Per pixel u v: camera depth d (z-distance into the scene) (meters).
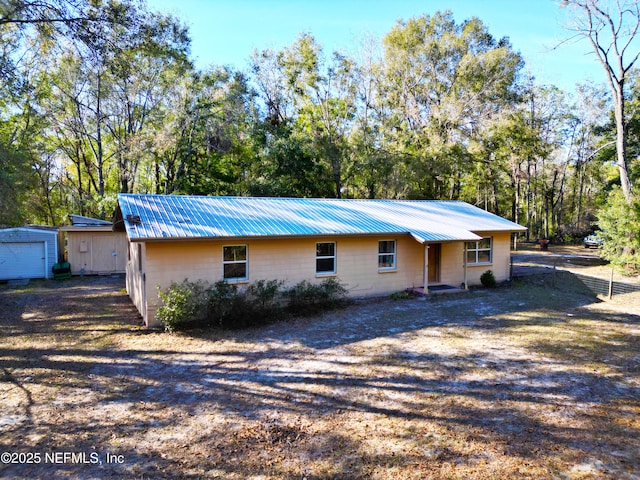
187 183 28.30
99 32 9.80
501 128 31.31
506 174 39.56
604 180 40.69
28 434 5.41
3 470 4.60
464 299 14.63
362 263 14.79
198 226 11.89
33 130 24.80
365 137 31.08
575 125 39.94
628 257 18.34
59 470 4.60
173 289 10.87
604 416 5.82
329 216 15.33
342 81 33.84
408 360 8.28
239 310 11.18
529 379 7.25
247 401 6.45
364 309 13.02
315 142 31.27
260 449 5.01
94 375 7.61
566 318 11.90
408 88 34.09
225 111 27.11
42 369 7.92
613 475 4.41
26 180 13.89
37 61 17.97
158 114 26.06
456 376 7.40
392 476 4.42
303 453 4.91
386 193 30.77
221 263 12.12
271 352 8.89
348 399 6.46
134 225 11.18
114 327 11.01
